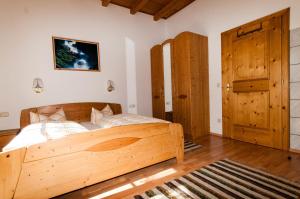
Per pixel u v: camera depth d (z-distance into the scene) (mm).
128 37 4309
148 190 1841
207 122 3988
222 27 3635
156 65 4523
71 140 1680
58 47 3381
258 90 3082
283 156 2572
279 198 1624
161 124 2299
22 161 1472
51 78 3324
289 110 2738
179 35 3840
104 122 2924
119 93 4168
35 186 1521
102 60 3910
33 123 2639
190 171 2230
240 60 3330
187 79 3711
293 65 2656
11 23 2994
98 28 3852
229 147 3082
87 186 1891
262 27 2979
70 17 3518
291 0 2629
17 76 3039
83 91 3678
